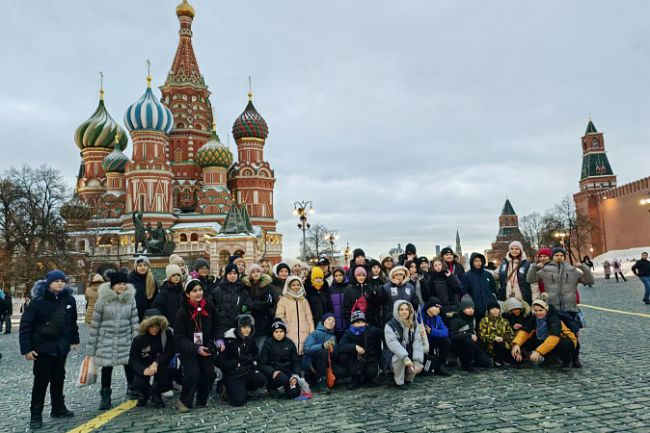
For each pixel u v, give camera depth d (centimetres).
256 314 932
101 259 6450
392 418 662
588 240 9556
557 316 941
